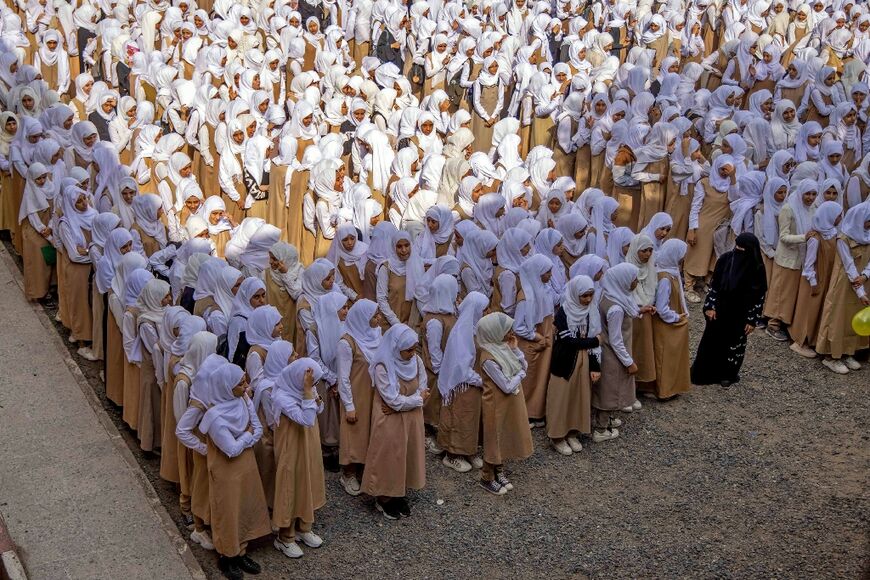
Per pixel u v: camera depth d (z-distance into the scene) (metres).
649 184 12.73
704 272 12.45
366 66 17.16
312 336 8.87
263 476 7.95
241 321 8.48
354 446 8.56
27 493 8.48
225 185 12.88
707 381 10.62
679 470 9.21
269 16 19.58
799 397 10.43
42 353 10.63
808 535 8.31
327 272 8.91
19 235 12.42
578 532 8.34
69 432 9.34
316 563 7.88
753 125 13.55
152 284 8.63
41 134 12.29
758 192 11.90
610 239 10.44
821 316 10.95
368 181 13.18
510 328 8.41
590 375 9.23
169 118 14.65
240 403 7.33
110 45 16.84
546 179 12.61
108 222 10.32
